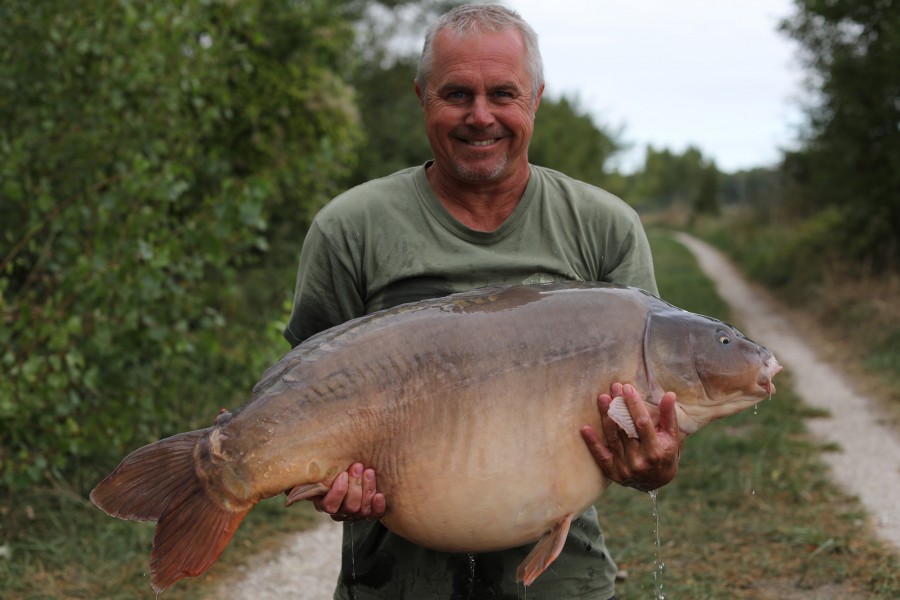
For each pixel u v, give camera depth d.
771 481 6.39
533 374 2.18
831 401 9.20
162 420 6.14
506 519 2.17
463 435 2.15
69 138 6.09
